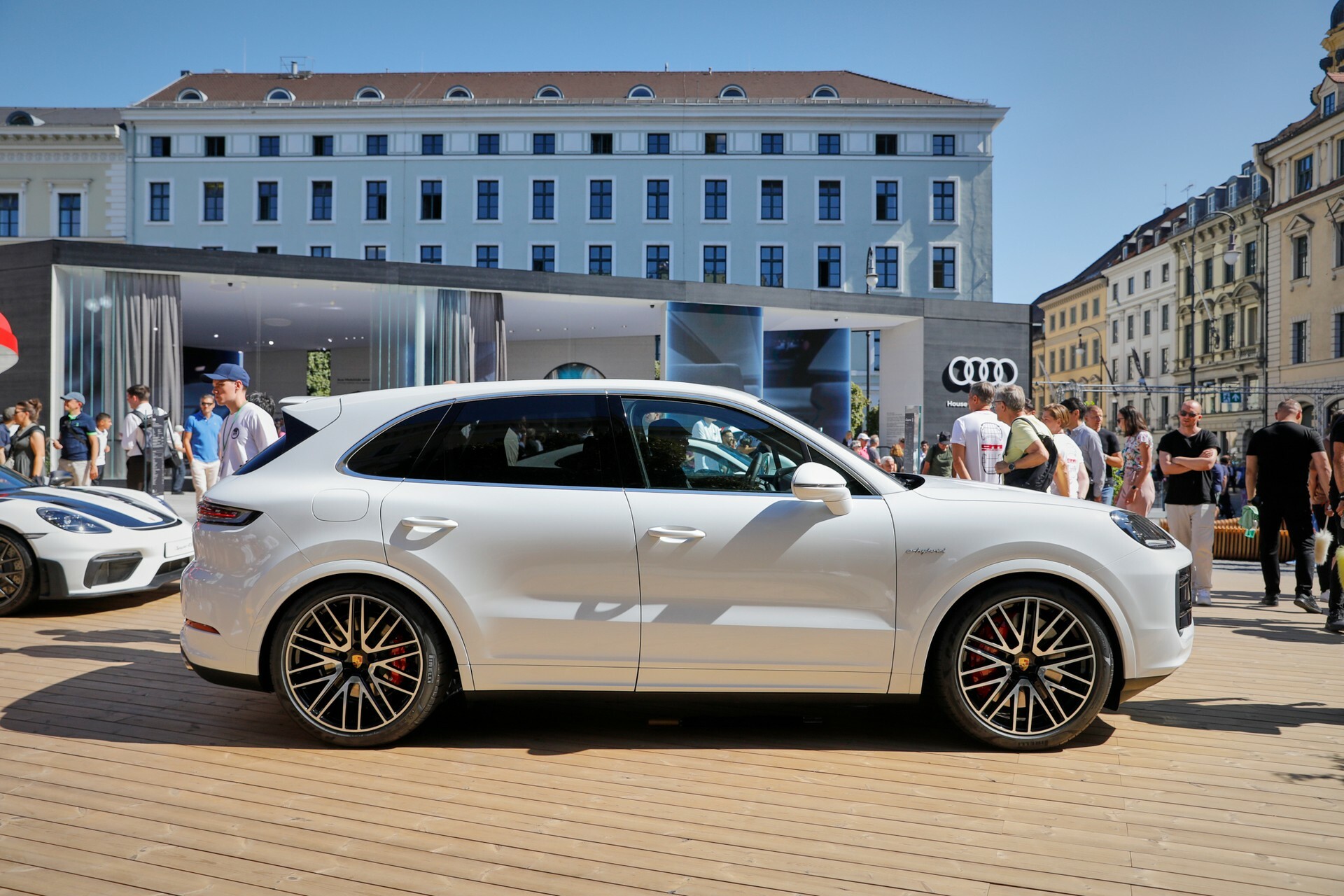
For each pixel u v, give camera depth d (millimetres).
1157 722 4070
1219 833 2848
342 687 3562
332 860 2596
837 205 48625
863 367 51594
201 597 3621
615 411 3727
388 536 3525
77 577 6234
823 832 2826
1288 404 7480
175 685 4539
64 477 7352
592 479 3629
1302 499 7355
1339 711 4281
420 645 3533
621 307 23453
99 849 2654
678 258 48312
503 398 3752
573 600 3541
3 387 18047
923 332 25234
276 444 3805
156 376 18688
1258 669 5156
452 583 3516
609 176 48344
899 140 48531
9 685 4492
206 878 2475
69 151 47750
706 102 48094
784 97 51094
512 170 48312
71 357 18250
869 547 3551
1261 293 47281
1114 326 67812
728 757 3535
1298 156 44781
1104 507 3762
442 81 52656
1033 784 3262
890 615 3547
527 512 3561
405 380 20609
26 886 2412
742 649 3518
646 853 2666
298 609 3547
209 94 51094
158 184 48125
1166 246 58844
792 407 27281
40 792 3094
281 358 36031
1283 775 3387
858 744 3691
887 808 3021
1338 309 41656
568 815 2949
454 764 3422
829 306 23984
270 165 48125
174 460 18766
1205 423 53250
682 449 3688
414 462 3664
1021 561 3551
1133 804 3086
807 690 3562
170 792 3107
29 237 47594
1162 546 3713
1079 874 2553
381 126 48219
